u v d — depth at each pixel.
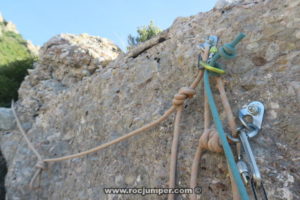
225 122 1.26
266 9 1.35
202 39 1.58
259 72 1.24
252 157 0.98
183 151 1.35
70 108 2.56
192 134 1.36
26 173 2.62
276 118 1.11
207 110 1.27
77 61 3.17
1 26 24.12
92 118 2.16
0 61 9.88
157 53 1.85
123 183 1.60
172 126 1.49
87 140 2.13
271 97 1.16
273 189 1.00
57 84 3.32
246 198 0.88
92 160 1.95
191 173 1.20
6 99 4.86
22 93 3.59
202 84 1.45
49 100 3.08
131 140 1.69
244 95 1.24
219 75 1.27
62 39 3.51
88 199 1.80
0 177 3.00
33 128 3.01
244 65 1.31
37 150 2.68
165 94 1.64
